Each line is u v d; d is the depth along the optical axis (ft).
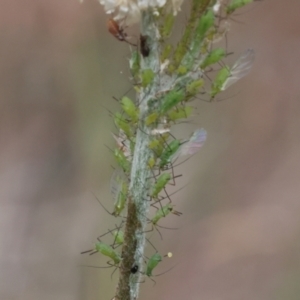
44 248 1.48
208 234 1.55
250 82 1.70
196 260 1.52
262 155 1.69
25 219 1.54
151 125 0.64
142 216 0.65
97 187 1.25
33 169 1.67
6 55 1.72
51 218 1.52
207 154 1.55
